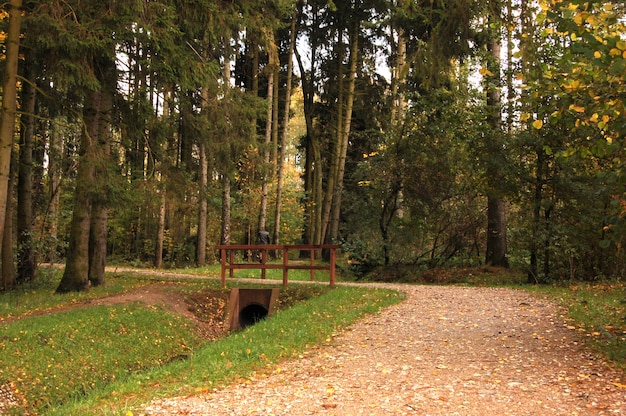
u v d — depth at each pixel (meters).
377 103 28.83
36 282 16.31
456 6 10.92
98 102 13.93
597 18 5.63
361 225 20.77
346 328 9.81
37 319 10.53
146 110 13.90
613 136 6.45
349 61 27.84
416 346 8.16
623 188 6.52
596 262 16.56
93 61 12.45
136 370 9.77
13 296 13.99
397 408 5.18
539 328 9.18
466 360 7.20
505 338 8.52
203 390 6.10
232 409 5.29
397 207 20.58
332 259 15.89
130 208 14.06
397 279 19.06
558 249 15.34
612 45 5.38
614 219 6.77
